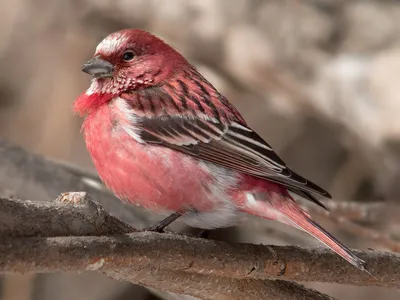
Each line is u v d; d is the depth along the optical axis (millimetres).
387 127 14820
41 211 6750
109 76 9117
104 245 6859
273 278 8008
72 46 16547
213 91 9234
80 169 12062
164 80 9203
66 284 14906
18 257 6445
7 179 11727
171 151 8531
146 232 7285
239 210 8523
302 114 16406
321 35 15875
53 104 16219
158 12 16266
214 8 16141
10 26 16688
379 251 8406
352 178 16281
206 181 8453
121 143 8602
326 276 8102
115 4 16281
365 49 15750
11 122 16344
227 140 8719
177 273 7645
